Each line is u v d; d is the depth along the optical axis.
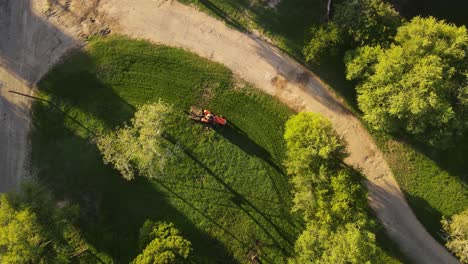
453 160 48.56
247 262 47.97
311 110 47.94
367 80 43.94
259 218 48.03
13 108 46.31
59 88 46.31
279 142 47.75
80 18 46.66
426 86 40.31
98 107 46.62
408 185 48.66
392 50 41.88
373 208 48.72
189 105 47.09
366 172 48.53
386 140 48.44
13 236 38.78
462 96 41.09
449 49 40.91
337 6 44.34
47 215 41.59
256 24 47.38
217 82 47.31
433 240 48.97
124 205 46.94
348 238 40.72
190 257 44.88
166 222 46.44
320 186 43.06
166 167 47.06
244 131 47.59
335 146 41.78
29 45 46.25
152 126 42.72
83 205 46.72
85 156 46.66
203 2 47.12
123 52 46.78
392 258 49.00
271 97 47.72
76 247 46.56
